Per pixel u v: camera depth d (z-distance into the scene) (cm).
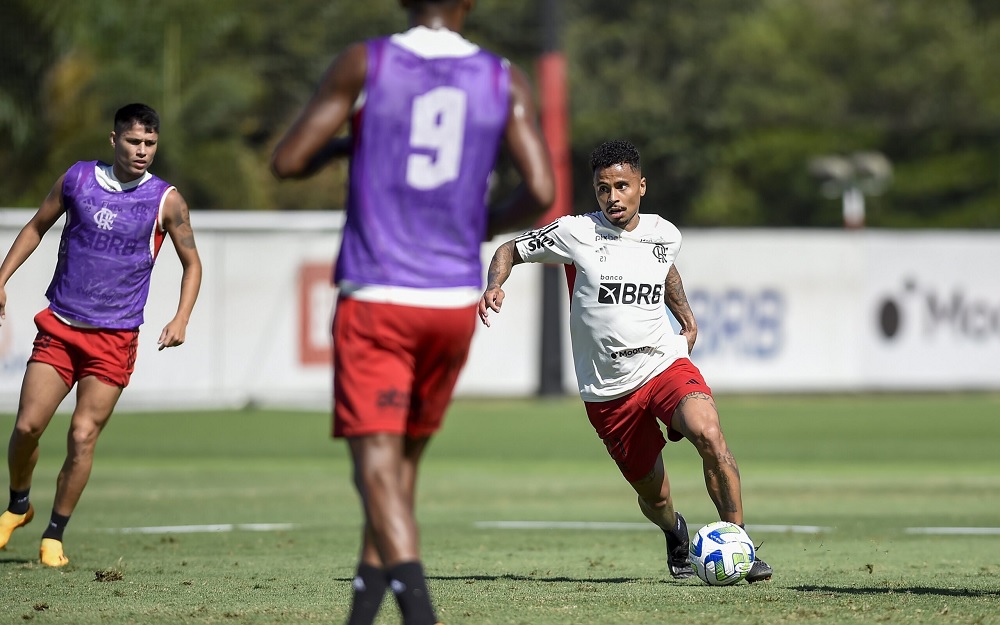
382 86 1496
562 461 5644
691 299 9144
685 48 18000
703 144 15888
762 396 9788
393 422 1520
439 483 4741
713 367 9194
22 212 7431
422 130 1507
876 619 1927
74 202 2544
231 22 11581
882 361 9475
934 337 9569
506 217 1555
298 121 1504
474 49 1539
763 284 9269
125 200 2548
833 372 9394
